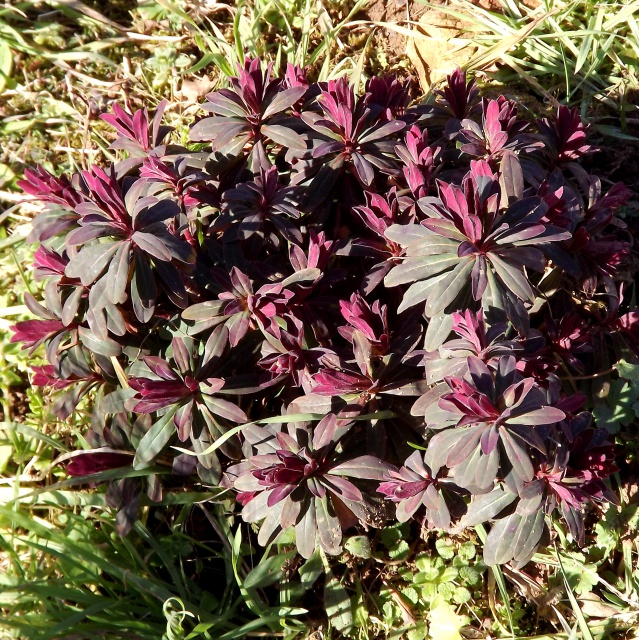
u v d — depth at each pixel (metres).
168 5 0.77
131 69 0.82
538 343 0.49
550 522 0.54
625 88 0.74
